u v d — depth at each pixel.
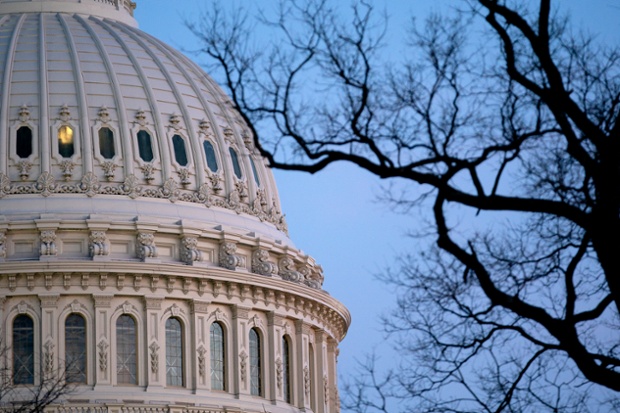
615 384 34.59
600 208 34.59
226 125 131.25
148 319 119.38
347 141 35.50
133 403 116.31
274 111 35.66
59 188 122.81
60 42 131.75
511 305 35.00
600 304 35.91
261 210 131.00
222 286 122.62
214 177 127.38
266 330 125.56
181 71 133.25
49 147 124.19
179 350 120.62
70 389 112.06
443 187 34.88
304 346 128.50
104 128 125.75
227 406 119.62
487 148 35.28
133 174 124.38
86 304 118.88
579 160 35.06
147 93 129.00
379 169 35.06
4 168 123.50
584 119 34.84
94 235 119.88
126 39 134.62
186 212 124.50
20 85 127.62
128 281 119.62
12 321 118.00
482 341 38.56
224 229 124.50
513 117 37.16
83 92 127.19
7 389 100.62
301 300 128.12
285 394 126.50
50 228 119.44
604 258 34.56
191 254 121.44
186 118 129.00
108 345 118.00
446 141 35.53
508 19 35.12
